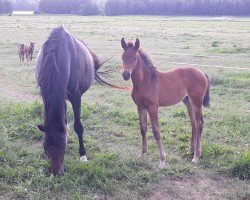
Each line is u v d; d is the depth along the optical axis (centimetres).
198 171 268
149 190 240
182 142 317
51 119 226
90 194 234
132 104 438
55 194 232
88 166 255
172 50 968
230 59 786
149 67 265
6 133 321
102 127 353
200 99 280
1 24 2072
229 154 291
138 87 266
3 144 300
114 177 254
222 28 1914
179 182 254
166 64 721
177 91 277
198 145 280
